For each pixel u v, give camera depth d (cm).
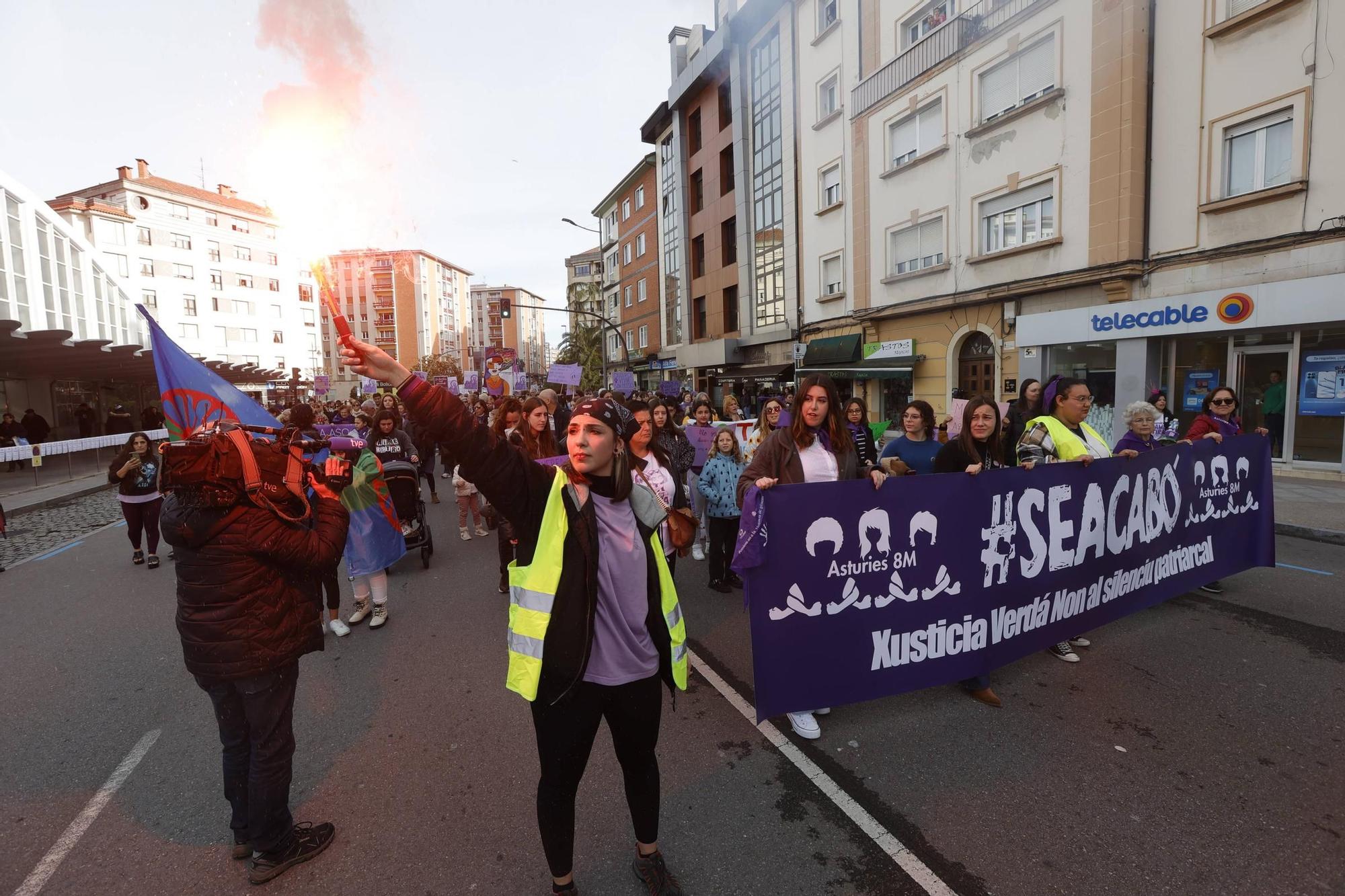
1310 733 319
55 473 1507
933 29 1537
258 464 231
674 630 219
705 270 2823
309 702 384
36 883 239
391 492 655
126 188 5006
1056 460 415
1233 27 1021
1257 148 1023
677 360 3005
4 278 2016
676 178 3008
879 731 333
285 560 230
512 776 304
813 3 1934
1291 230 982
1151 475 441
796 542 315
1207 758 300
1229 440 500
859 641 330
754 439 696
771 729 341
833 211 1920
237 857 251
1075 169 1238
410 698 387
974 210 1449
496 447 194
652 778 222
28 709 385
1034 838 251
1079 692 367
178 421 319
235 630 224
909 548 338
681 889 228
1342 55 914
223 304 5603
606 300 4522
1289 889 221
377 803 284
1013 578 372
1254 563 534
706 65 2547
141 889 236
